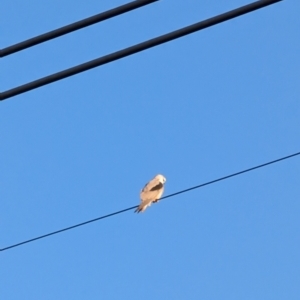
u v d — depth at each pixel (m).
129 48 12.73
